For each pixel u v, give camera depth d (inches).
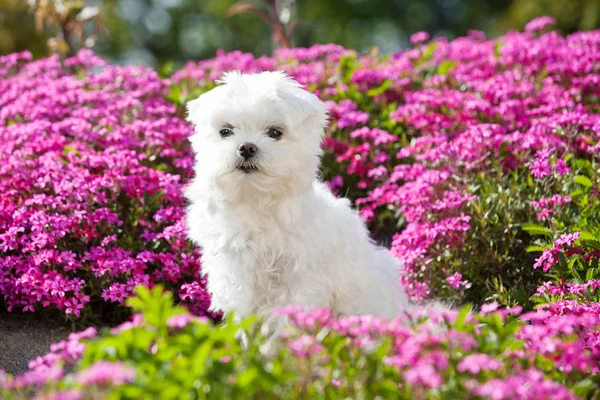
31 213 186.4
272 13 365.1
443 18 1007.0
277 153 139.4
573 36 291.9
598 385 113.3
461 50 311.9
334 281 149.9
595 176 188.5
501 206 195.5
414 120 241.8
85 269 180.7
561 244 161.0
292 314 106.7
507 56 279.4
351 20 1005.8
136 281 175.8
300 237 144.2
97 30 343.0
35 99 260.1
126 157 201.8
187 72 306.8
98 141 225.8
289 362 100.5
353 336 104.0
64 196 189.0
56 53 330.3
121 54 1051.3
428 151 213.9
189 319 101.2
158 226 199.8
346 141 246.1
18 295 181.9
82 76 294.0
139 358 97.7
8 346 164.7
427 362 94.3
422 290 177.5
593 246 162.4
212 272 152.9
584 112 222.2
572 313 142.2
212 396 94.8
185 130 232.5
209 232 150.2
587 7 677.9
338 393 101.0
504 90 241.4
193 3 1085.8
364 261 157.9
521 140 216.5
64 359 104.7
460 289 187.0
